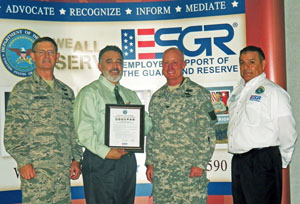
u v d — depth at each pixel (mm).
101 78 3404
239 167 3195
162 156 3330
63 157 3287
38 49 3303
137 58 3791
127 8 3773
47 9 3699
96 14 3764
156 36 3779
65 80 3736
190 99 3324
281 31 3678
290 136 3109
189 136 3293
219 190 3730
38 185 3189
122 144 3314
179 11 3762
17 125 3152
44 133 3232
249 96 3207
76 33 3754
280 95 3129
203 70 3744
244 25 3693
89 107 3270
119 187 3289
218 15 3721
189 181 3281
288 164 3645
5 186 3578
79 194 3736
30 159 3172
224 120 3715
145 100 3803
